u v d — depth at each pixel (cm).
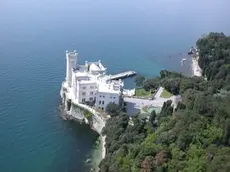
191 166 19300
